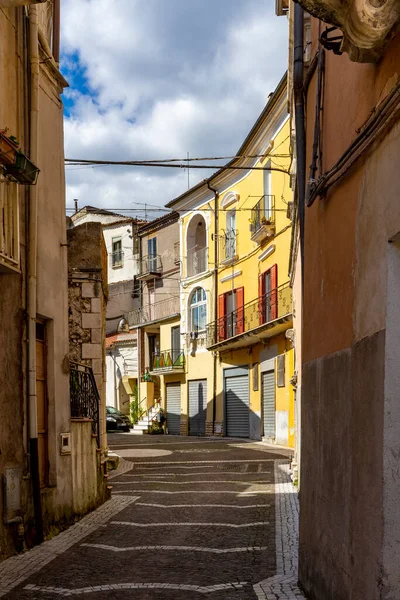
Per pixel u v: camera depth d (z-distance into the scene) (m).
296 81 7.40
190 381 36.06
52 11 10.20
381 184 3.99
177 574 6.73
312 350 6.29
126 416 40.84
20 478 7.82
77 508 9.98
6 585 6.33
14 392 7.94
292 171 13.14
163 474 16.16
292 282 17.91
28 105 8.65
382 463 3.73
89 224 15.19
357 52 4.08
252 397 29.34
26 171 7.38
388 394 3.74
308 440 6.23
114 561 7.30
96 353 14.97
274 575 6.68
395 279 3.81
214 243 33.81
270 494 12.32
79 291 15.09
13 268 7.81
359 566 4.15
